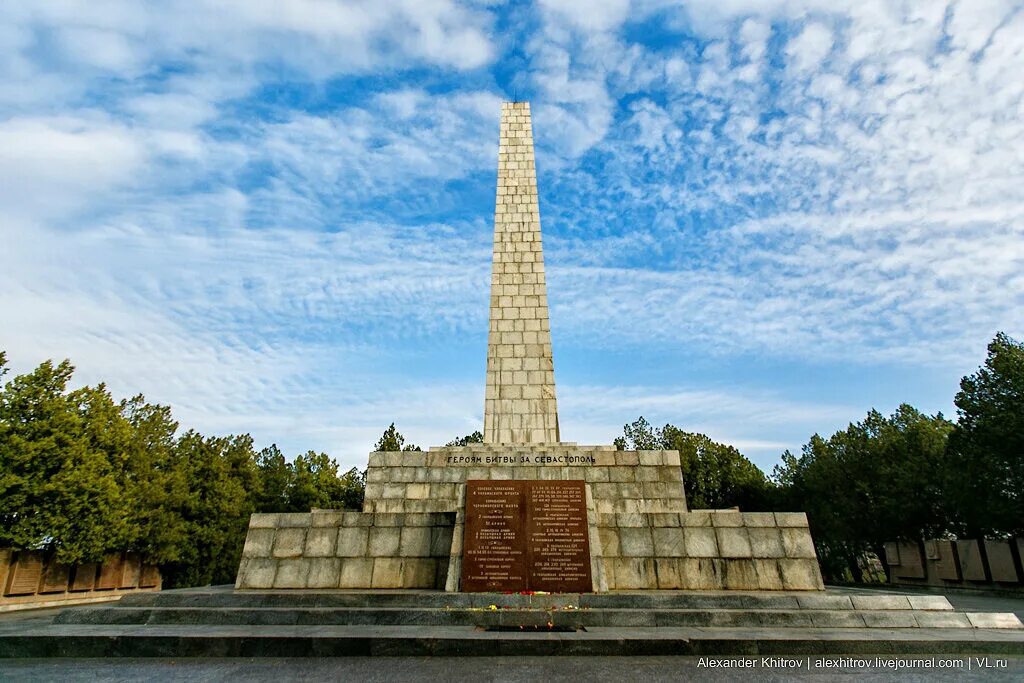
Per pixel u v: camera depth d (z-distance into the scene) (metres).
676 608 9.64
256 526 12.09
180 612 9.38
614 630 8.52
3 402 20.58
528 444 14.79
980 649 7.71
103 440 23.08
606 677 6.49
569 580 10.68
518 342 17.09
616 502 13.84
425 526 11.96
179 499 28.41
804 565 11.51
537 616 9.05
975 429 25.11
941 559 29.67
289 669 6.94
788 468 43.38
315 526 12.04
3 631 8.38
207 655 7.68
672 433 43.50
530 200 18.98
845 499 35.06
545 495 11.51
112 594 25.03
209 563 30.81
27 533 19.66
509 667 6.92
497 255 18.27
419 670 6.82
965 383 25.83
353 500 42.09
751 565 11.53
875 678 6.55
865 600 9.73
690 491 41.50
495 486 11.62
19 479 19.55
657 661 7.23
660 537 11.77
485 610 9.28
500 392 16.53
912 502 30.56
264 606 9.91
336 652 7.60
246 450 36.12
